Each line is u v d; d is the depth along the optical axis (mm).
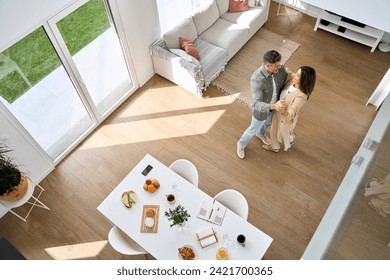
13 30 3127
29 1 3133
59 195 4207
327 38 5715
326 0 4070
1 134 3600
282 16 6121
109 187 4250
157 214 3230
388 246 2648
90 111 4547
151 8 4566
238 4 5473
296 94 3330
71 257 3758
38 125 4582
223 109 4914
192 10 5656
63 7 3469
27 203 4141
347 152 4418
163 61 4953
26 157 4012
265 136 4449
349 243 2559
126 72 5109
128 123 4840
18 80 4113
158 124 4805
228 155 4461
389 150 3109
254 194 4117
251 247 3018
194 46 4828
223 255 2951
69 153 4559
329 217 2629
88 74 5055
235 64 5438
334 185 4156
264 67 3238
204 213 3205
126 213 3254
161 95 5141
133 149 4570
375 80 5117
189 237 3096
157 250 3033
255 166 4348
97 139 4688
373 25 3850
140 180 3451
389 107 3330
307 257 2279
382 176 2938
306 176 4238
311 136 4578
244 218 3217
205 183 4219
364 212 2750
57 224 3982
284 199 4070
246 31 5320
